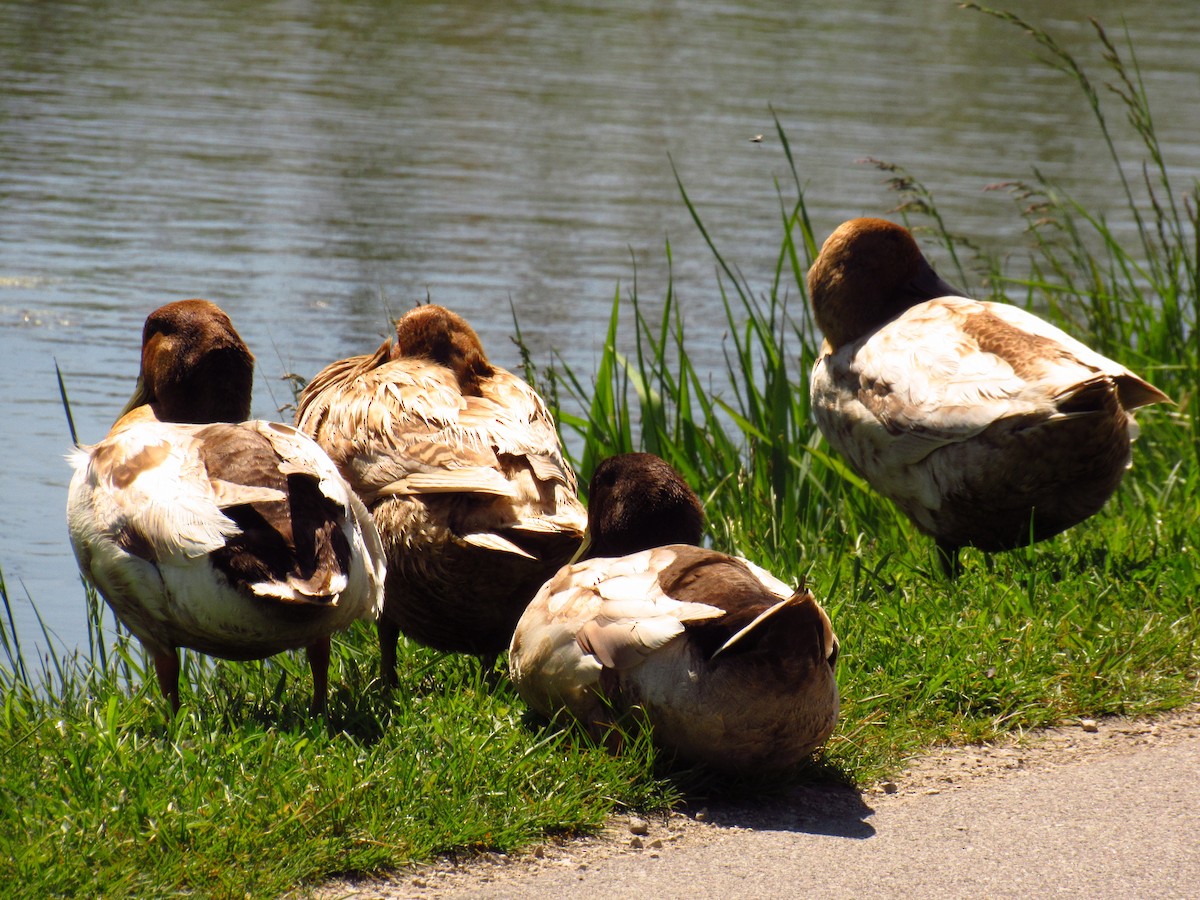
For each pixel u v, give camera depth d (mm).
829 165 30188
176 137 30547
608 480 7926
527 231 25422
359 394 8859
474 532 8047
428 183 28047
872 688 8062
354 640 9734
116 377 18375
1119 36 47094
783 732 6574
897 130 33719
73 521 7461
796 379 19406
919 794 6961
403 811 6332
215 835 5992
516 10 48844
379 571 7598
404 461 8359
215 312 8836
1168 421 13945
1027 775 7191
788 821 6617
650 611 6629
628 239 25188
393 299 21703
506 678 8344
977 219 26891
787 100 36969
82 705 8195
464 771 6719
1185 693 8258
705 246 24875
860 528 12625
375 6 47906
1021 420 9398
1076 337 15656
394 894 5785
